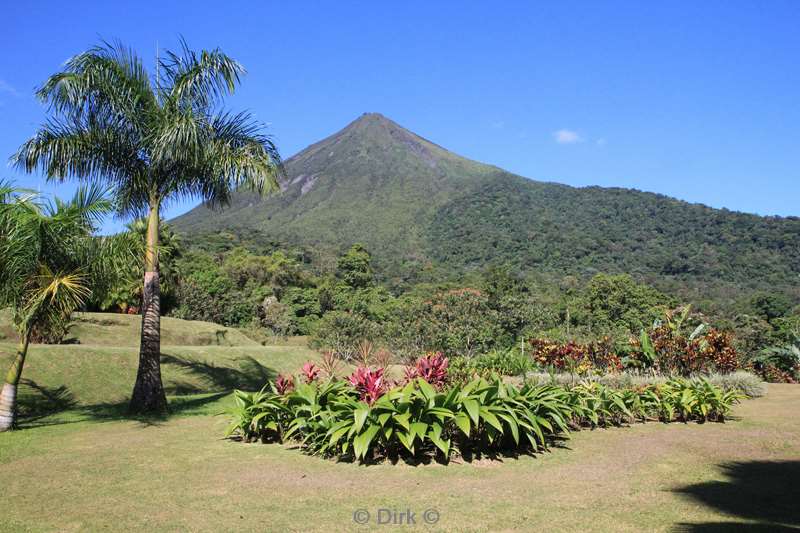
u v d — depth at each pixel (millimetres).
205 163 10250
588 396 7992
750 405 10484
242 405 7168
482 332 24859
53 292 7578
